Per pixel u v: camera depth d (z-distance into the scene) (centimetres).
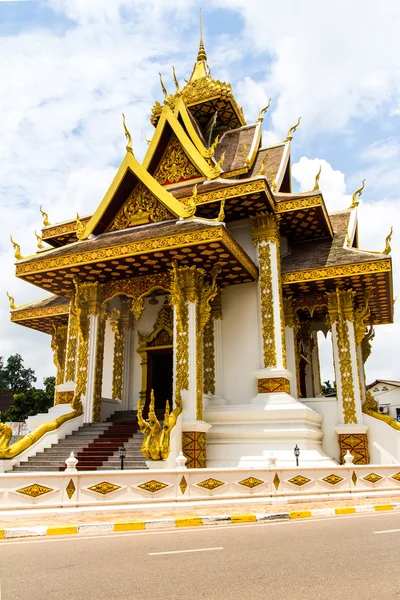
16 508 928
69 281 1817
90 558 593
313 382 2423
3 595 443
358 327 1881
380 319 2416
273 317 1758
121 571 525
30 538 745
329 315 1875
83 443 1502
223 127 2638
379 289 1889
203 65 2862
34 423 1691
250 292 1836
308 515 970
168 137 2116
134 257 1550
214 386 1777
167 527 842
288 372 1700
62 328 2506
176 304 1589
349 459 1290
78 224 1856
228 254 1533
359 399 1758
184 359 1544
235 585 468
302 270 1808
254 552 616
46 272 1692
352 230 2131
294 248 2075
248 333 1798
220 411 1628
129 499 1009
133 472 1028
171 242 1482
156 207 1762
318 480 1202
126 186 1806
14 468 1382
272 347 1733
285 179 2377
